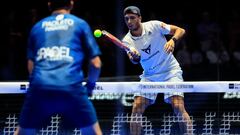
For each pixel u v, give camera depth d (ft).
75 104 21.44
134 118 30.58
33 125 21.68
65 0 22.63
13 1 55.77
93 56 21.79
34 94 21.42
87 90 22.53
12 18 54.85
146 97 30.45
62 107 21.58
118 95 40.91
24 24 54.60
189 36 53.72
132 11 29.48
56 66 21.54
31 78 21.80
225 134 34.94
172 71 30.83
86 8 56.59
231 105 40.93
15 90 29.84
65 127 34.55
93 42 22.02
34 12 54.34
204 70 48.57
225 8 55.67
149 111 39.81
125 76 49.88
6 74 53.98
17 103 41.70
